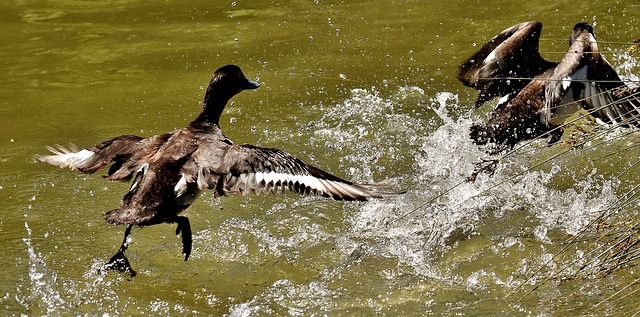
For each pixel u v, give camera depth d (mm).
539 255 9008
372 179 10852
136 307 8523
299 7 16500
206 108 8016
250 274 9078
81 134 12078
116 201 10492
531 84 10203
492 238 9453
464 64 10953
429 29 15117
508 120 10094
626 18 14719
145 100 13055
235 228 9852
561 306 8016
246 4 16750
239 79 8156
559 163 10844
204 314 8398
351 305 8469
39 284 8844
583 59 8867
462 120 11836
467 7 15992
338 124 12156
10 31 15609
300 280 8945
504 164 10711
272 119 12359
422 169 11023
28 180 10938
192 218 10094
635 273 8297
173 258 9367
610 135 11320
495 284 8625
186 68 14039
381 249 9414
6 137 12039
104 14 16406
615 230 9055
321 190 6637
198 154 7152
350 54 14273
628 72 12703
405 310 8328
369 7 16328
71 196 10586
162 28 15656
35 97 13219
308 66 13906
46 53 14742
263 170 6867
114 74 13930
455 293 8547
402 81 13258
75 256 9359
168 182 7074
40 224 9969
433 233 9641
